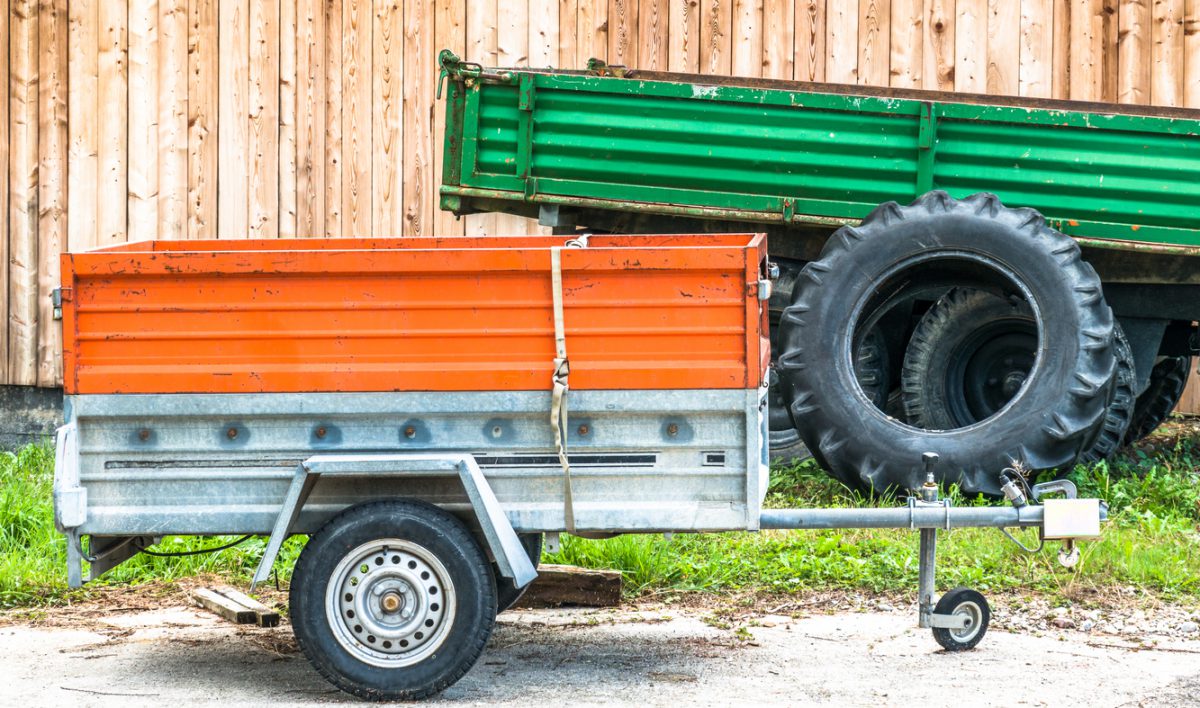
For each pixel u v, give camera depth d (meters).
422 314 5.21
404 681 5.13
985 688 5.31
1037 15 10.91
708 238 6.36
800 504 8.67
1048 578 6.92
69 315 5.23
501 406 5.20
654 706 5.10
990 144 8.73
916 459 8.21
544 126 8.91
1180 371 10.02
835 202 8.82
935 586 6.84
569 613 6.66
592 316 5.18
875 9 10.95
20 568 7.43
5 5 11.10
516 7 11.02
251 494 5.28
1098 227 8.70
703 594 6.93
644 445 5.21
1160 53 10.90
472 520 5.38
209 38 11.03
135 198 11.09
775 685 5.37
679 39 11.03
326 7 10.99
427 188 11.02
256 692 5.38
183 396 5.24
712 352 5.18
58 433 5.20
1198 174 8.55
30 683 5.52
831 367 8.38
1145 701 5.13
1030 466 8.12
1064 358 8.17
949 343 9.09
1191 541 7.64
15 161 11.14
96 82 11.09
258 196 11.07
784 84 10.12
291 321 5.23
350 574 5.16
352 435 5.25
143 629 6.48
